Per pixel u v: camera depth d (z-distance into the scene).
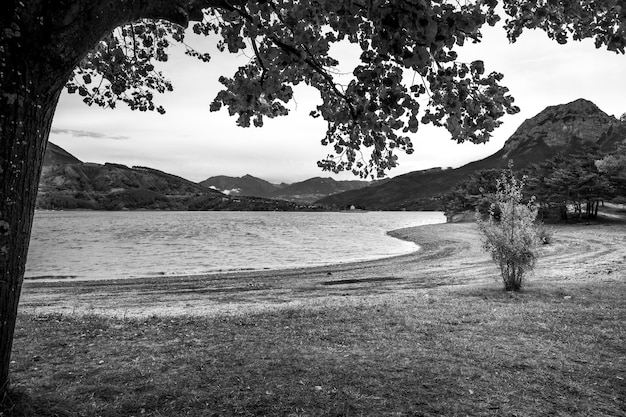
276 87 3.95
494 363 8.33
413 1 2.86
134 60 6.33
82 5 3.40
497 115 3.98
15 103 3.49
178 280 27.56
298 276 29.03
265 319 12.97
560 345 9.69
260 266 36.91
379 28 3.12
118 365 7.64
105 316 14.16
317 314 13.73
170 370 7.42
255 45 4.28
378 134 4.63
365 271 31.02
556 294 16.78
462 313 13.41
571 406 6.41
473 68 3.82
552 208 82.12
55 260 41.81
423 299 16.73
